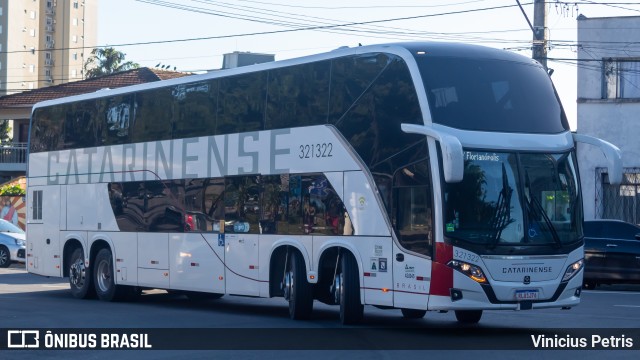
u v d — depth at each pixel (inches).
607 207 1311.5
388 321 684.1
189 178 766.5
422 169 564.1
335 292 641.0
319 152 644.1
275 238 676.7
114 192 854.5
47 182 944.3
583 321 675.4
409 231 571.5
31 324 653.9
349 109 623.2
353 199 614.5
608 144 590.9
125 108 850.8
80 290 890.7
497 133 571.5
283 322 666.2
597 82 1334.9
